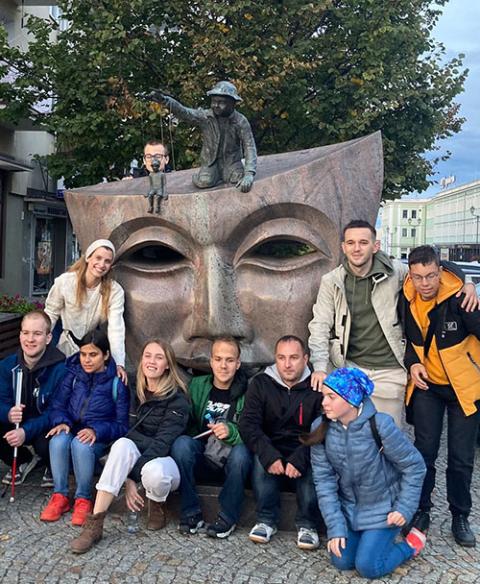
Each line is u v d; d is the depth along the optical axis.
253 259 4.11
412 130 9.70
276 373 3.51
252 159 4.08
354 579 2.96
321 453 3.08
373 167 4.28
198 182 4.26
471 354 3.36
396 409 3.61
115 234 4.21
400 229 61.41
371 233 3.48
